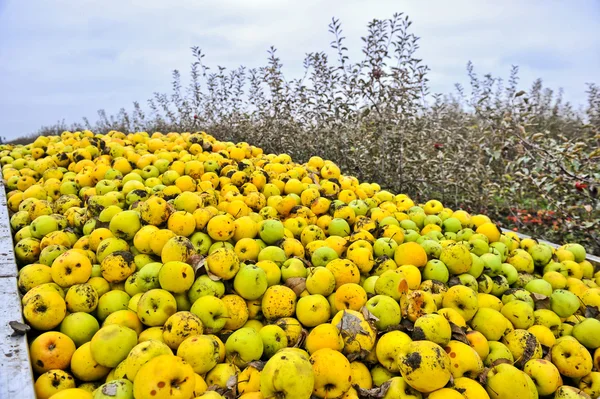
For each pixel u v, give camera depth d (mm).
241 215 3604
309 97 7172
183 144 5379
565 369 2559
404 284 2598
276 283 2887
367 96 6227
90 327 2336
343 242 3285
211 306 2408
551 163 5199
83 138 5516
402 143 6285
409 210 4258
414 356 2025
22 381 1757
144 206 3072
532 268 3576
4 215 3664
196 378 2012
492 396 2162
